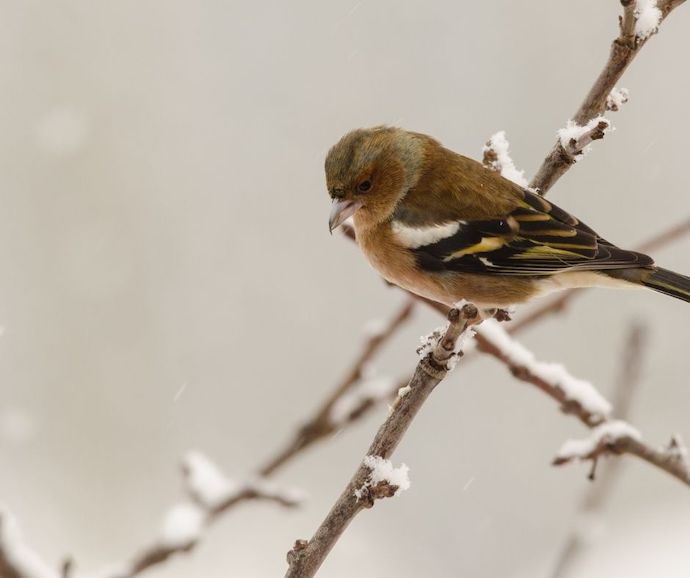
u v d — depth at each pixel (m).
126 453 14.23
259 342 15.15
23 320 14.62
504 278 7.71
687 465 6.84
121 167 15.20
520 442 14.77
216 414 14.80
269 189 15.48
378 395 7.71
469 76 15.36
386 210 7.90
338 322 15.34
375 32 15.69
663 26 15.46
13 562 6.34
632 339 7.68
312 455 14.67
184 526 7.15
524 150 14.94
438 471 14.58
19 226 14.91
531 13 15.37
